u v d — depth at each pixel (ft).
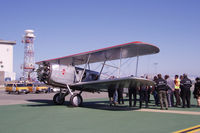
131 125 17.95
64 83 34.73
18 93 81.46
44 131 15.81
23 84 83.15
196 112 26.48
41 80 34.37
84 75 37.78
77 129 16.46
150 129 16.34
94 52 34.22
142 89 32.63
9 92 84.89
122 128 16.75
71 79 35.78
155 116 23.07
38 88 88.38
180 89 32.71
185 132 15.25
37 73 34.55
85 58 39.75
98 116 23.16
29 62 195.00
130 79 26.76
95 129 16.40
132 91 34.09
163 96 30.09
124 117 22.38
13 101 44.57
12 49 217.36
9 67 214.48
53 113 25.70
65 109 29.94
